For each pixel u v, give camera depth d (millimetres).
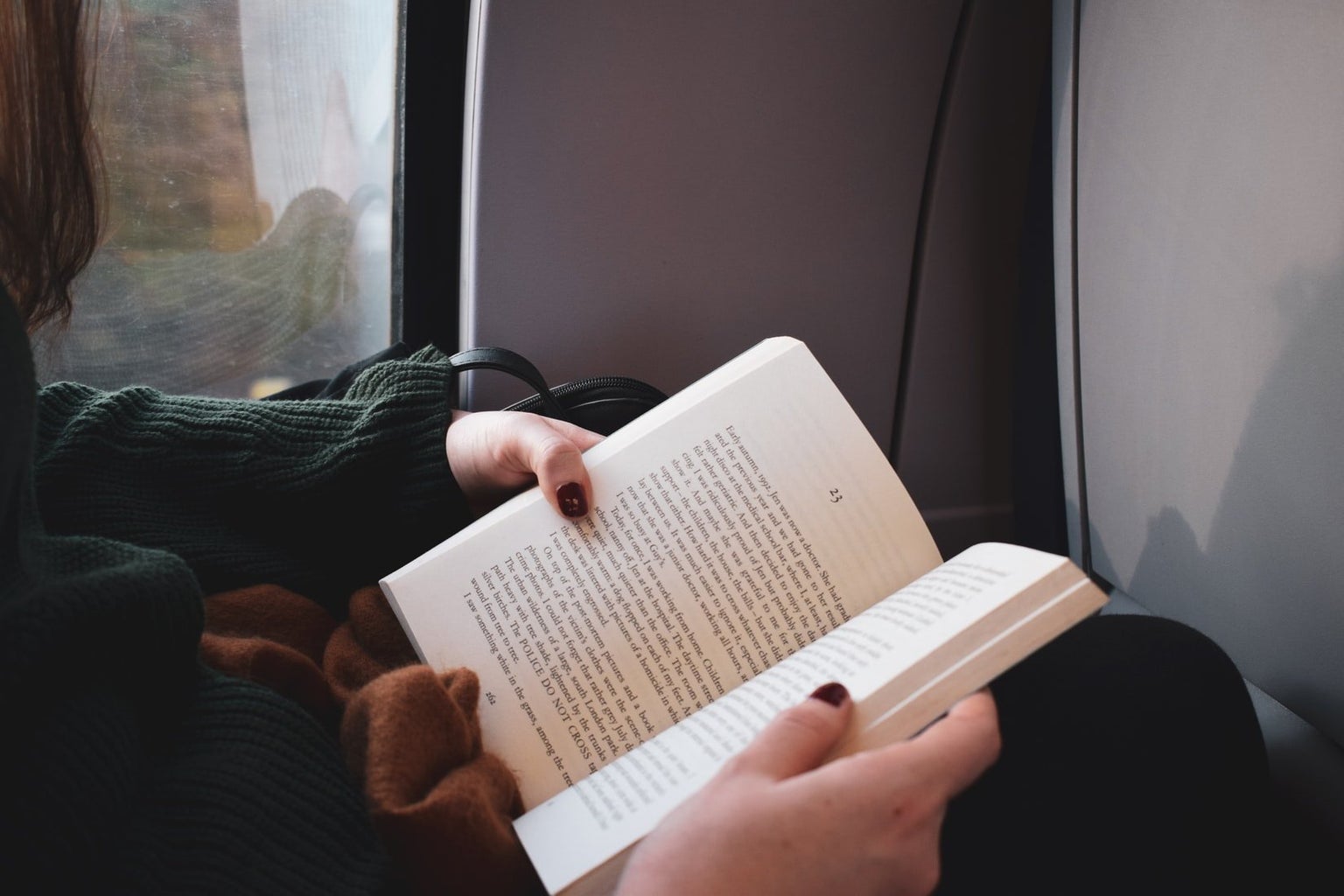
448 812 370
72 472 591
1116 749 426
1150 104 603
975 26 809
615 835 375
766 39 793
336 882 399
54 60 521
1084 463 745
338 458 609
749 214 849
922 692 376
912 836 331
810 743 357
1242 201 521
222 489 616
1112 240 663
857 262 885
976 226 884
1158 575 650
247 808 385
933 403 931
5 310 342
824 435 515
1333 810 505
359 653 547
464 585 505
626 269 840
